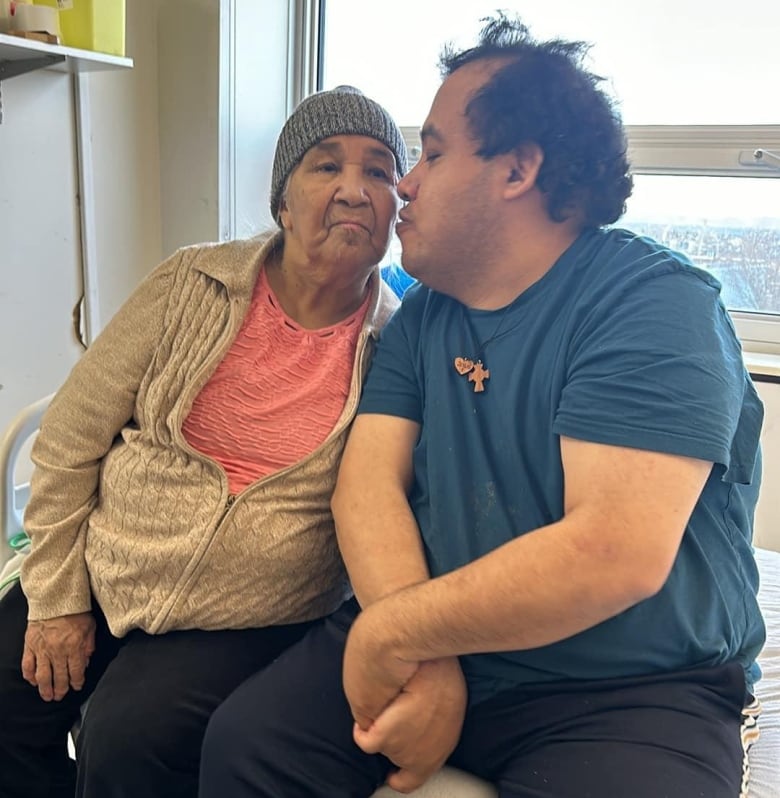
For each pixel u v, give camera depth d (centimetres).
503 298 91
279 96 193
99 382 104
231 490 98
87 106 161
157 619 94
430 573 88
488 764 84
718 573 83
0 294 152
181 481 98
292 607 100
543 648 81
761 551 145
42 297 160
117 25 146
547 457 82
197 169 181
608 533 68
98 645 106
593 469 71
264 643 98
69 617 101
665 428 70
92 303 170
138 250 184
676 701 78
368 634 77
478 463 86
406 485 95
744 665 87
